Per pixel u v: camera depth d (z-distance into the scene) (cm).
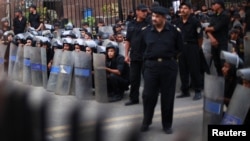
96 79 660
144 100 462
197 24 636
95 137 68
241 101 327
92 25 1192
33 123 67
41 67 782
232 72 386
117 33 892
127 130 72
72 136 67
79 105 72
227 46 636
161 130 455
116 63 680
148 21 609
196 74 635
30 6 1202
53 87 733
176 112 551
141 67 624
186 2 638
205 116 373
